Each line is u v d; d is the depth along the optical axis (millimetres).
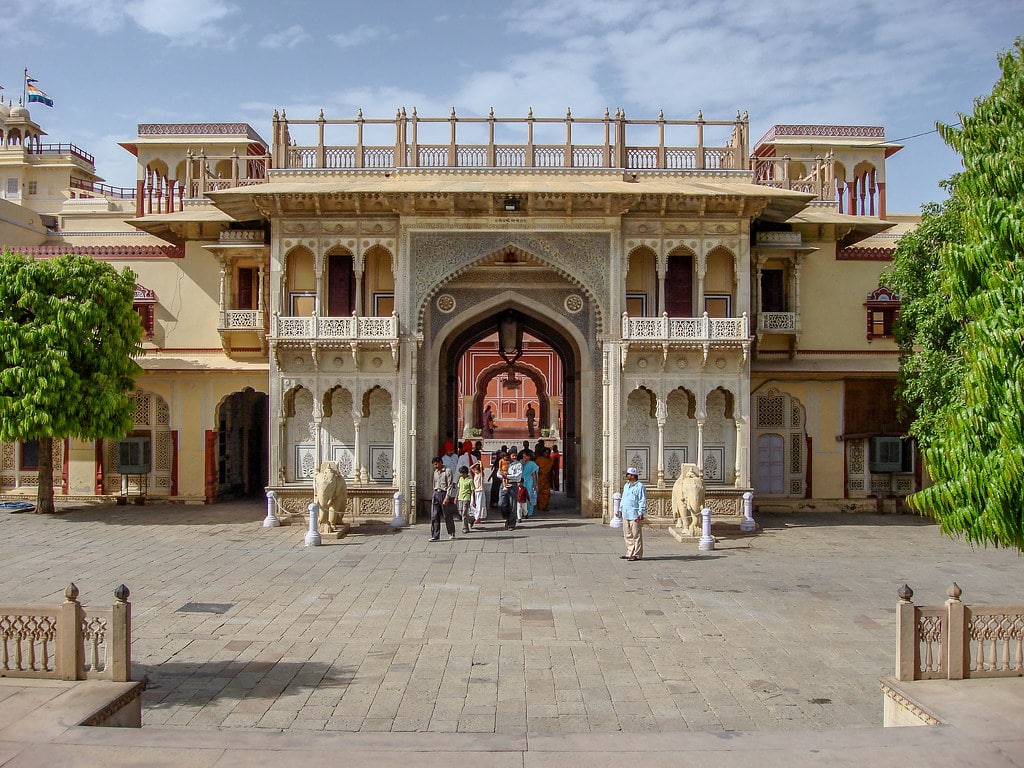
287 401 17531
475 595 10758
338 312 18031
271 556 13391
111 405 17125
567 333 19250
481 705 6914
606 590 11109
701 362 17094
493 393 43781
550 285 17938
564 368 21516
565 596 10742
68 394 16719
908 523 17859
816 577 12016
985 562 13281
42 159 43156
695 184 17438
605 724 6531
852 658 8227
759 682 7531
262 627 9180
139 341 18750
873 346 19828
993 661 6527
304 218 17234
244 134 31141
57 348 16703
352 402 17516
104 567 12406
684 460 17766
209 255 20156
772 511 19438
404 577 11828
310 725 6473
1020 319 6234
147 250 20234
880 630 9203
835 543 15102
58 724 5613
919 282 14906
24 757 5152
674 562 13102
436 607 10125
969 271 6977
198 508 19266
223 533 15695
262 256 19016
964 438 6586
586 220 17062
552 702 6996
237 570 12242
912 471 19734
